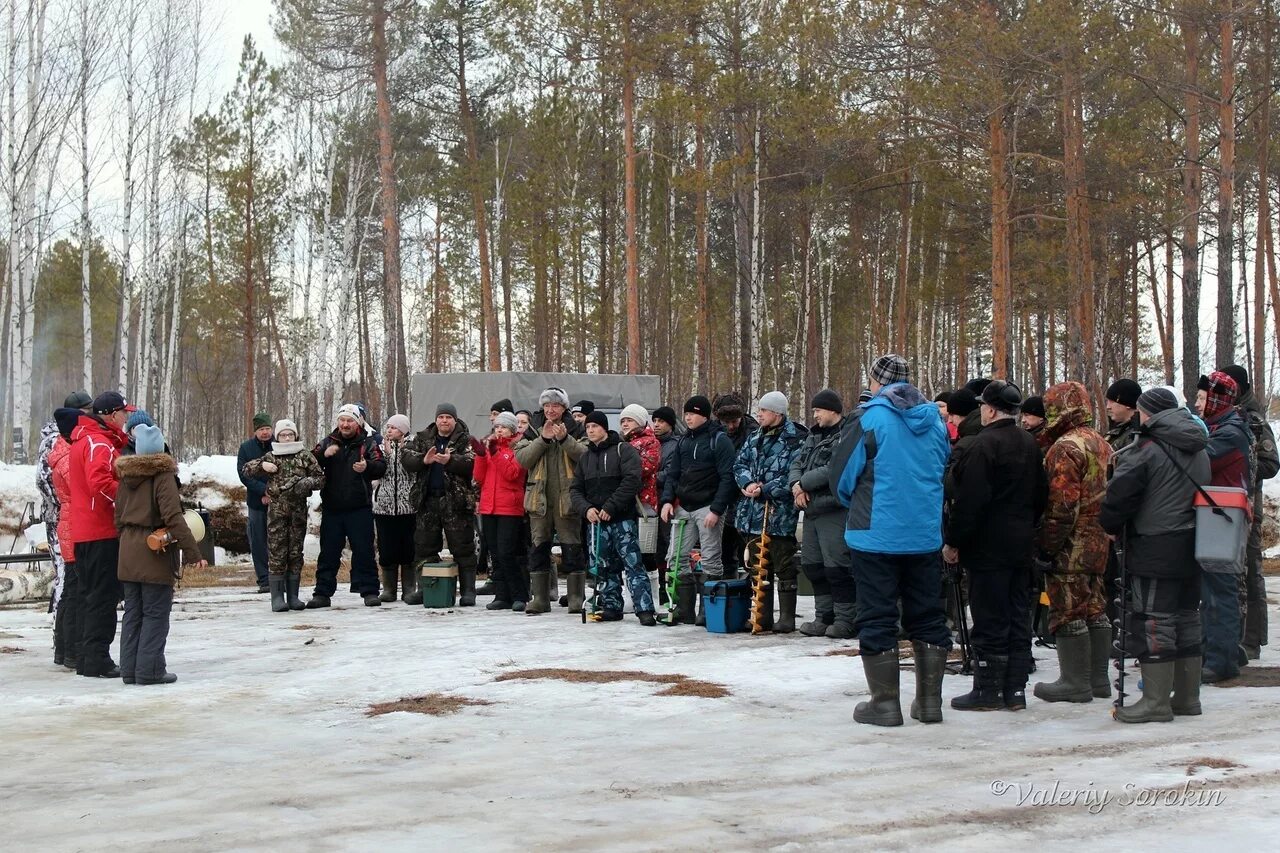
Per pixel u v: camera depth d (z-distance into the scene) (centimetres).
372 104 4038
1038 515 735
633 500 1168
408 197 4666
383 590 1499
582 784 561
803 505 1038
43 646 1122
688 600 1162
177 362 5378
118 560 897
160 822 507
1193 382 2891
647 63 2700
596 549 1188
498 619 1230
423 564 1372
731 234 4716
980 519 719
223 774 596
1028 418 829
